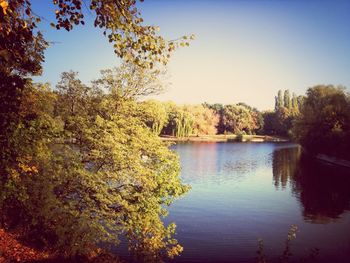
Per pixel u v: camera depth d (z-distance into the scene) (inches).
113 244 724.7
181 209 1136.2
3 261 456.1
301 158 2800.2
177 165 659.4
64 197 599.2
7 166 462.0
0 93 363.9
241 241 842.8
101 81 632.4
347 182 1715.1
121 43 274.5
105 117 639.8
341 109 2581.2
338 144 2428.6
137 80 626.5
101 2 255.1
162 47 276.5
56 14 256.4
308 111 2842.0
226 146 3946.9
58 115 660.1
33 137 503.8
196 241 834.2
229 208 1168.8
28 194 515.8
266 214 1106.1
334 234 914.1
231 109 5821.9
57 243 526.9
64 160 569.3
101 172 573.6
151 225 612.7
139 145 593.9
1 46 252.1
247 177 1850.4
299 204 1249.4
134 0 264.1
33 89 571.8
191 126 4795.8
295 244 832.9
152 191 625.0
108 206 618.8
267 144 4387.3
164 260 700.7
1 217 565.3
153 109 646.5
